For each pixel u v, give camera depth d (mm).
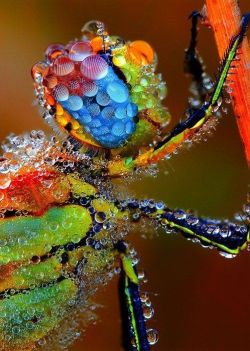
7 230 63
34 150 64
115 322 81
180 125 64
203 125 63
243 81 63
